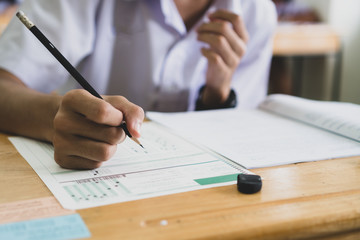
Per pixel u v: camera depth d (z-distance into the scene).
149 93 1.09
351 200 0.43
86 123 0.51
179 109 1.12
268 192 0.45
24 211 0.40
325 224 0.39
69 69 0.54
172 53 1.06
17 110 0.67
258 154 0.59
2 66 0.89
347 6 2.31
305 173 0.52
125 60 1.09
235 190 0.45
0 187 0.46
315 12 2.50
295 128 0.74
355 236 0.41
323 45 2.27
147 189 0.45
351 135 0.68
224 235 0.35
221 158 0.57
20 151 0.60
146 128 0.73
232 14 0.98
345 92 2.39
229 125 0.76
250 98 1.22
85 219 0.38
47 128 0.62
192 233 0.35
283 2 2.50
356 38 2.31
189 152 0.59
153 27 1.06
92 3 1.01
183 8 1.09
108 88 1.12
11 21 0.97
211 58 0.96
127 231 0.36
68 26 0.98
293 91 2.60
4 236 0.35
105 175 0.50
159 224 0.37
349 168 0.54
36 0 0.99
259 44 1.20
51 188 0.45
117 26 1.08
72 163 0.52
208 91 1.00
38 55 0.93
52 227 0.36
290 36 2.22
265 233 0.37
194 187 0.46
